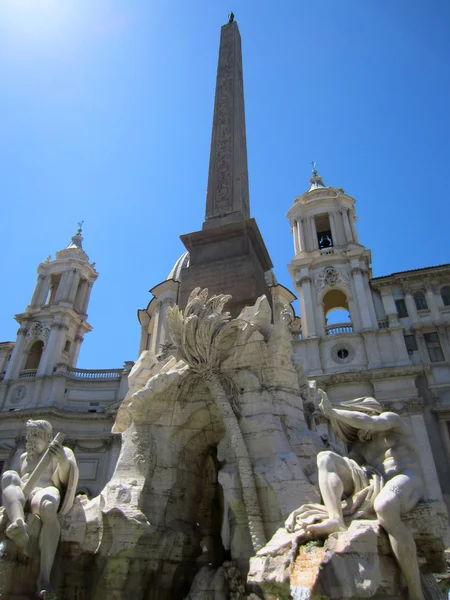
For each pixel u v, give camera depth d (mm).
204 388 7770
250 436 6887
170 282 37031
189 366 7797
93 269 48750
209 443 8047
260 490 6309
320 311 34750
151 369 8602
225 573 6230
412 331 32000
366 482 5070
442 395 28969
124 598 6086
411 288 33719
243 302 8984
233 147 12719
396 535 4297
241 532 6363
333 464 5027
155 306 37906
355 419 5422
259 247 10539
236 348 7621
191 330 7680
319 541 4363
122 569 6141
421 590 4238
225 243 10094
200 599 6074
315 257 36750
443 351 30562
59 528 5723
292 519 4934
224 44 15898
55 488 6086
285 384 7430
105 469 34906
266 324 7945
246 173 12656
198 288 8445
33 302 44344
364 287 34500
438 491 25219
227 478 6598
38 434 6629
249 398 7219
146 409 7613
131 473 7070
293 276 37438
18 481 5840
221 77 14867
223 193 11695
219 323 7703
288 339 7836
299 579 4090
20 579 5246
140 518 6398
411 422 28016
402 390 29359
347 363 31672
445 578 4602
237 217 10969
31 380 39531
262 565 4566
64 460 6289
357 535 4164
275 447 6656
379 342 31812
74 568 6145
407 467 5062
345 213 39250
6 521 5461
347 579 3896
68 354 43094
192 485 7754
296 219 40656
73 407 38438
